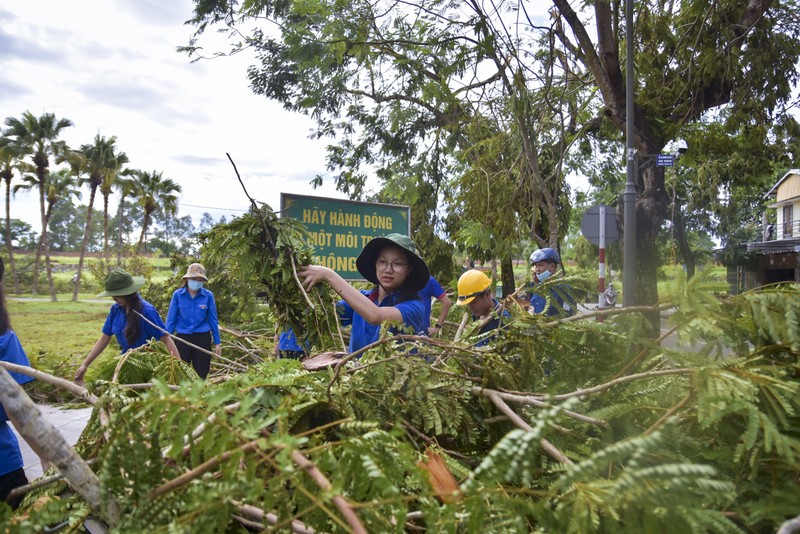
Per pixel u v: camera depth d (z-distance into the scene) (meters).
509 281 11.03
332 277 2.34
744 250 17.72
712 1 9.12
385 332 1.59
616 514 0.75
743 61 9.37
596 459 0.72
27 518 0.95
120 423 0.92
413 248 2.58
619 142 13.43
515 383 1.48
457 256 14.36
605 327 1.39
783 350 1.20
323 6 10.09
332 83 12.39
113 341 9.59
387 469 0.83
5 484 2.23
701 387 1.06
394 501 0.74
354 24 10.07
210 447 0.83
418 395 1.35
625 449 0.70
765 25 9.18
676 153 11.11
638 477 0.69
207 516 0.78
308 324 2.54
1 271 2.30
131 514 0.86
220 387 1.10
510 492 0.98
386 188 13.84
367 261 2.75
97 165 54.62
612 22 10.12
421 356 1.54
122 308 4.32
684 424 1.16
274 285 2.52
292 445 0.74
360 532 0.68
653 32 9.91
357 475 0.81
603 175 15.09
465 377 1.49
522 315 1.62
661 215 9.39
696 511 0.77
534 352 1.52
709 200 17.19
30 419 0.83
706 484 0.66
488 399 1.45
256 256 2.44
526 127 10.29
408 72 11.20
